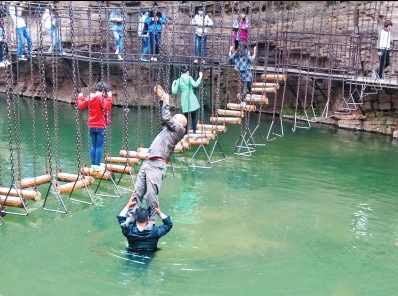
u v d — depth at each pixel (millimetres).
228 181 10031
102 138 9602
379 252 7078
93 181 9484
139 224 6582
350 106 15195
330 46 15633
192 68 15609
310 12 17078
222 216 8164
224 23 18172
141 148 11188
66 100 19109
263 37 16875
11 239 7113
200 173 10508
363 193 9539
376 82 13312
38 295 5699
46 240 7086
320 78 14305
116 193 9070
